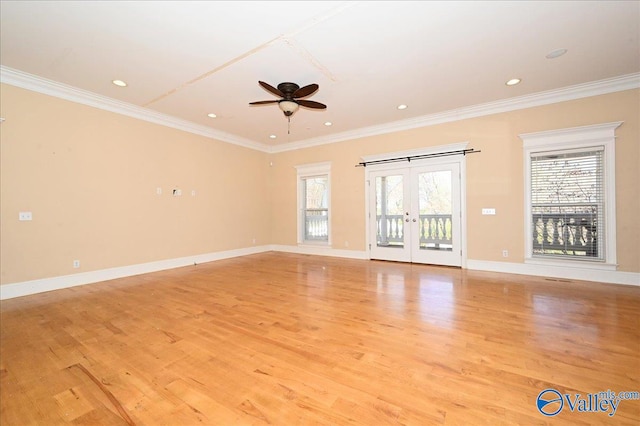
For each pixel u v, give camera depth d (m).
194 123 5.70
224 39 2.92
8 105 3.60
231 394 1.69
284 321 2.78
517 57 3.32
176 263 5.48
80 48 3.07
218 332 2.54
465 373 1.88
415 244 5.61
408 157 5.61
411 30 2.80
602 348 2.18
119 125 4.68
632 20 2.66
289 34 2.85
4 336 2.49
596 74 3.74
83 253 4.26
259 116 5.29
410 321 2.74
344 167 6.48
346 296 3.56
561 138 4.25
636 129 3.80
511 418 1.47
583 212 4.17
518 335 2.42
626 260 3.88
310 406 1.58
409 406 1.57
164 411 1.55
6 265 3.59
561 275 4.31
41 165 3.87
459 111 4.99
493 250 4.84
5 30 2.74
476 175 4.95
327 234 6.83
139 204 4.94
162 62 3.38
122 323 2.76
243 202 6.94
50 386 1.78
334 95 4.37
